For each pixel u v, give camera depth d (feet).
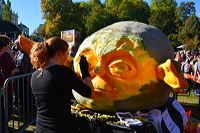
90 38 11.91
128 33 11.27
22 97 20.04
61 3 196.75
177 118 12.45
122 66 10.82
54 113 9.54
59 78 9.52
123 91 10.85
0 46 18.71
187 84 10.27
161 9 248.52
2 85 18.38
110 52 10.98
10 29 172.76
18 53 24.58
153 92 11.16
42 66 9.93
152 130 10.82
